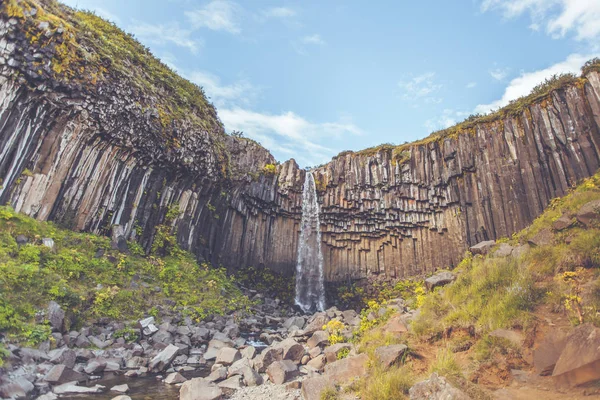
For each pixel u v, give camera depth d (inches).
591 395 249.9
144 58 943.7
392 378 308.8
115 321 530.6
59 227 660.7
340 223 1258.6
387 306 637.3
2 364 325.7
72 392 339.3
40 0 687.7
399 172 1187.9
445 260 1067.3
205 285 836.6
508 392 274.4
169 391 379.6
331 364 393.7
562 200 725.3
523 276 416.8
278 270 1225.4
